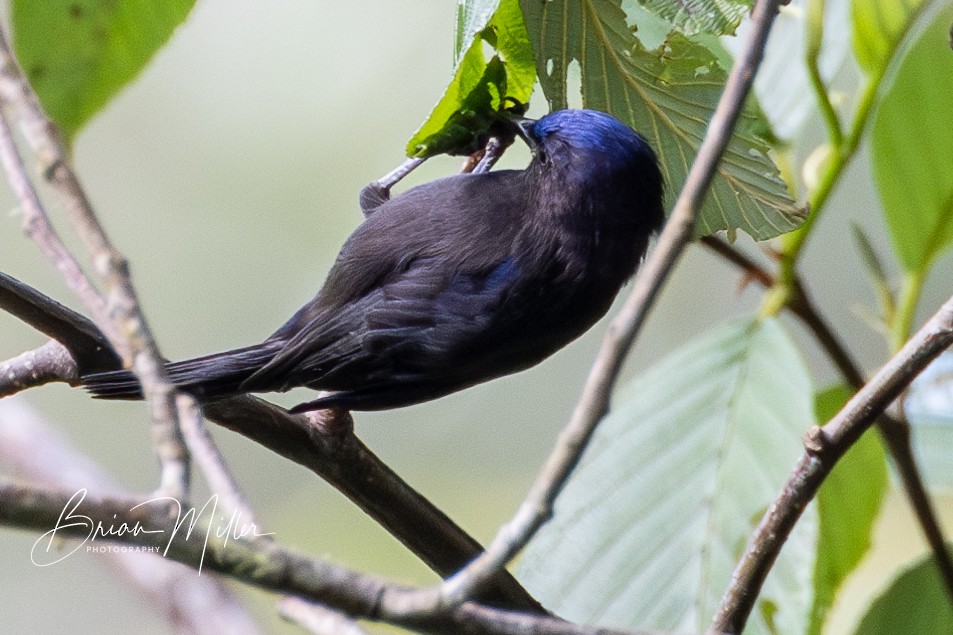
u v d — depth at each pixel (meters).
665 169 7.40
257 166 15.15
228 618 10.23
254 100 15.15
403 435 15.77
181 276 15.19
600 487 8.12
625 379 15.33
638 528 7.96
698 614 7.66
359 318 7.61
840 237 15.56
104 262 4.31
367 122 14.91
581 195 7.17
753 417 8.13
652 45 6.46
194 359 7.43
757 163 6.68
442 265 7.49
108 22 7.40
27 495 3.77
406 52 14.85
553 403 15.88
